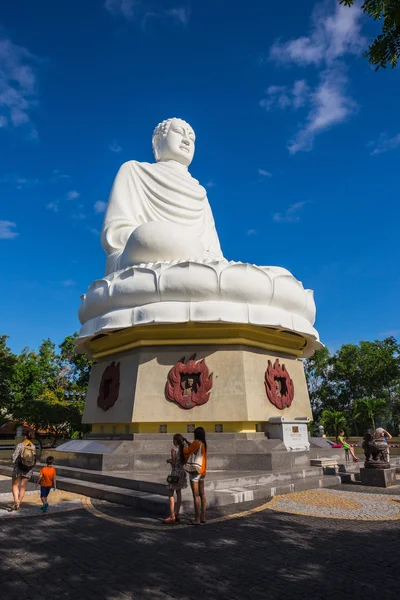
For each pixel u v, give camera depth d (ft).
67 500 38.50
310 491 40.91
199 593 18.20
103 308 59.26
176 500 31.81
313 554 22.80
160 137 87.51
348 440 121.08
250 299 54.85
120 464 46.78
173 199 77.25
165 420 52.60
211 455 47.93
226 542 25.00
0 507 35.86
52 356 135.64
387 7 25.43
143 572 20.63
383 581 19.22
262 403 55.11
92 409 63.62
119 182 78.02
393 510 32.63
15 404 119.65
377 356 149.38
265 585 18.93
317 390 166.09
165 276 54.03
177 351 55.62
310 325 61.00
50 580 19.89
